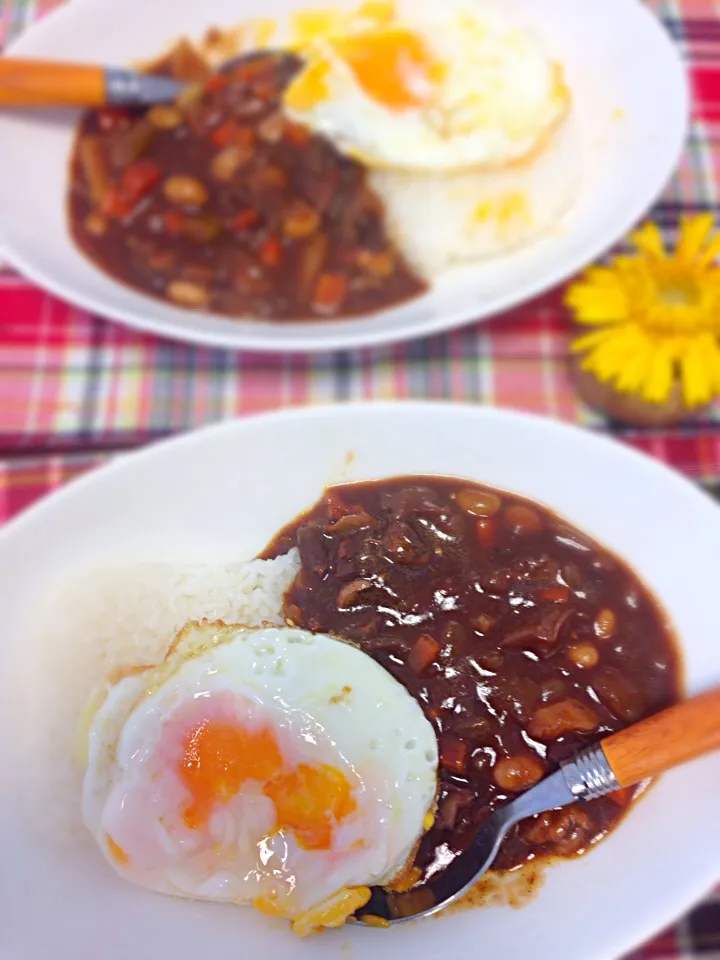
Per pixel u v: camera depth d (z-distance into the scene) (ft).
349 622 0.75
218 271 1.02
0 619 0.74
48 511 0.76
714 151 1.08
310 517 0.81
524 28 1.09
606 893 0.65
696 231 0.84
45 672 0.75
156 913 0.67
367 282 1.01
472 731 0.71
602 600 0.76
